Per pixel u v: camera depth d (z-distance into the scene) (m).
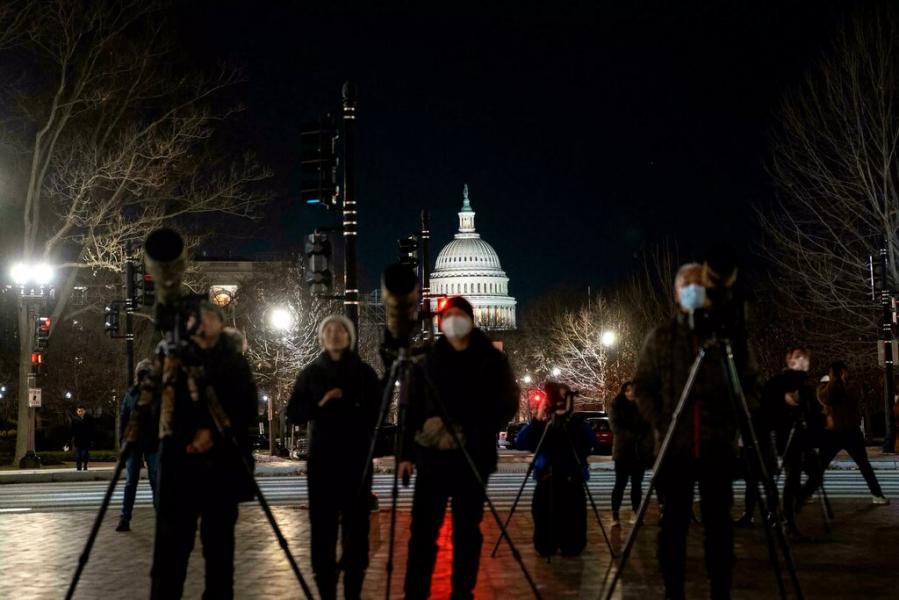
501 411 8.23
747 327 7.94
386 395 7.98
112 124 41.34
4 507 20.89
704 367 7.66
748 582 9.91
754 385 7.87
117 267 39.72
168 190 42.06
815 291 44.34
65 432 70.31
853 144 41.16
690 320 7.45
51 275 40.09
